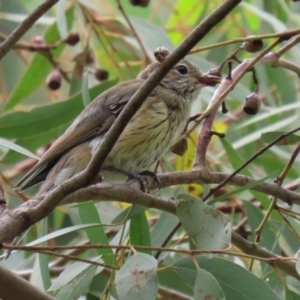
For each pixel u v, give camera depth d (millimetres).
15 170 14977
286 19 14562
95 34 14664
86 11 13641
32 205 7000
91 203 8352
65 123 12047
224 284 8133
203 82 11469
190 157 12016
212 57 14945
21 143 11969
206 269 8172
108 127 10750
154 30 12961
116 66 13414
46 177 10492
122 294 6965
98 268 8445
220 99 8781
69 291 8062
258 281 8109
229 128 14797
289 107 12375
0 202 7320
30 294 6855
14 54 15977
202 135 9312
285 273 9391
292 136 9664
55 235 7617
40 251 6652
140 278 6996
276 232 10422
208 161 12453
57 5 12070
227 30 15117
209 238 7488
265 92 13594
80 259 6934
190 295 10750
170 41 12883
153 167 12062
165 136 10836
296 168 12758
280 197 9062
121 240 8359
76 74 13070
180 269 8164
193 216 7551
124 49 15070
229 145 10680
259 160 12938
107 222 11547
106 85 12062
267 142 9758
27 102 16391
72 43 13359
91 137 10648
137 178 9703
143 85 6676
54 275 11828
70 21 13562
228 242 7410
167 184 9297
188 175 9164
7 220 6602
